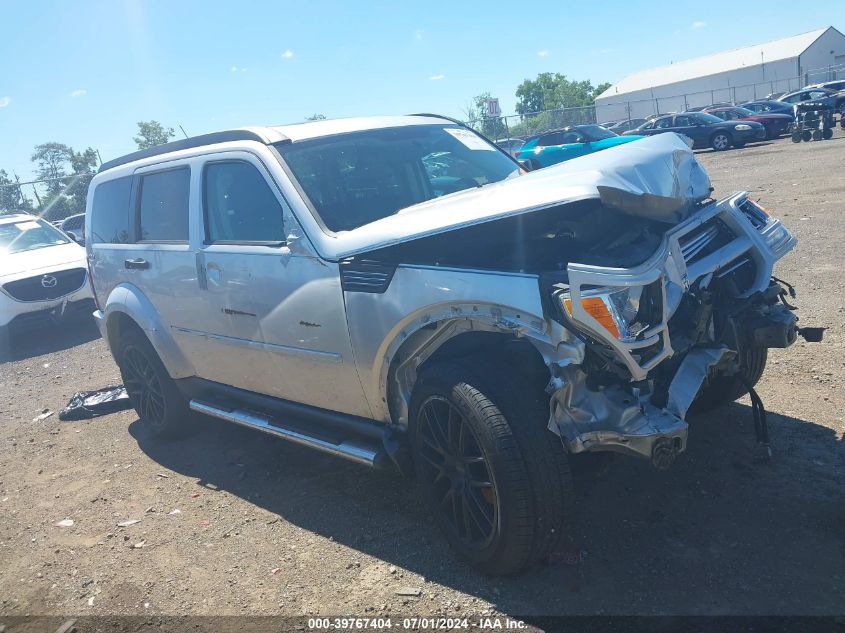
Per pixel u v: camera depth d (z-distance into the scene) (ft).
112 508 14.83
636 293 9.22
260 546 12.46
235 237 13.97
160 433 17.92
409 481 13.92
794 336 11.46
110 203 18.02
